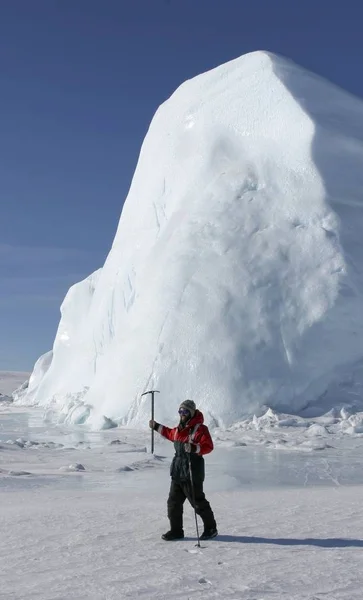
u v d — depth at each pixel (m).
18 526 6.50
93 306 37.75
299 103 30.31
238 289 26.02
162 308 26.89
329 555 5.12
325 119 29.95
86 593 4.10
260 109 31.48
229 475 12.16
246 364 24.50
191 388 24.52
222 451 17.19
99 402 27.44
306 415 23.91
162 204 34.56
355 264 26.55
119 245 37.19
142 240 34.97
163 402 24.70
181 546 5.55
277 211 28.42
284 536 5.90
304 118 29.70
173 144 34.78
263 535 5.96
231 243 27.66
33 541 5.78
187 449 5.83
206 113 33.69
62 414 29.36
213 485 10.72
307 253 26.75
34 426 27.05
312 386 24.69
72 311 41.09
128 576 4.53
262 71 32.41
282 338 25.05
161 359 25.42
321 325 25.27
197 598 3.94
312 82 31.62
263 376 24.36
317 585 4.21
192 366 24.81
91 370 35.81
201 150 32.75
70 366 39.28
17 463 13.84
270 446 18.16
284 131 30.16
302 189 28.58
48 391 41.16
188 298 26.45
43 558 5.14
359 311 25.75
